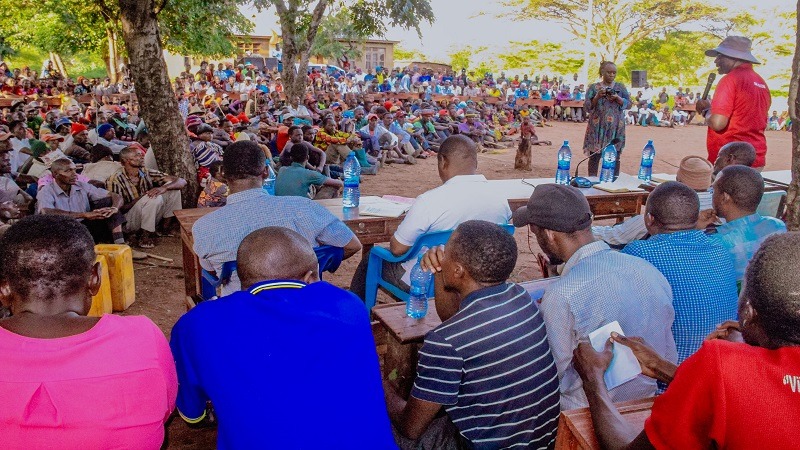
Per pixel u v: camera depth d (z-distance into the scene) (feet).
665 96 95.25
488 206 11.37
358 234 13.62
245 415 5.35
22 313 5.13
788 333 4.13
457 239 6.89
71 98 53.88
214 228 9.71
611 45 123.44
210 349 5.59
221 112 51.19
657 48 129.59
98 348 5.03
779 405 3.98
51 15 62.90
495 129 57.93
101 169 20.66
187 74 78.18
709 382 4.19
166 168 21.66
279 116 45.11
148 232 19.62
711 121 16.40
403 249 11.44
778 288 4.15
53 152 22.61
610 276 6.98
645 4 115.34
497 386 6.61
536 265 19.74
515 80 97.50
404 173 38.65
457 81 93.71
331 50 94.89
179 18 42.14
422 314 9.20
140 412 5.08
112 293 14.75
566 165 18.29
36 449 4.78
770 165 49.29
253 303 5.81
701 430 4.33
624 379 6.19
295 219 9.92
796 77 8.99
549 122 86.79
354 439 5.42
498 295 6.81
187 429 9.95
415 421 6.73
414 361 8.81
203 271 12.02
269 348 5.51
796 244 4.25
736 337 6.71
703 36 125.18
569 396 7.18
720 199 10.04
